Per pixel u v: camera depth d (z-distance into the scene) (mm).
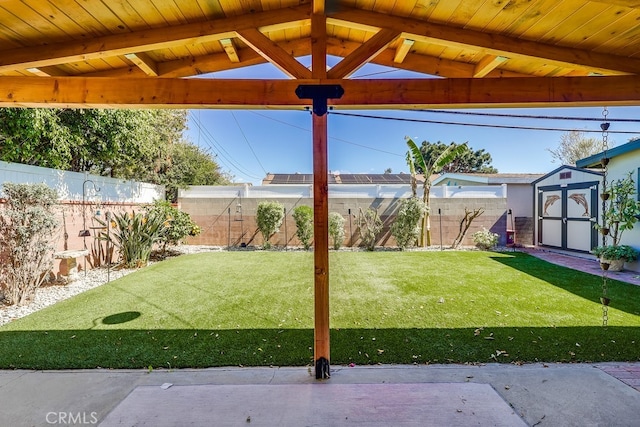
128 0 2201
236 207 9727
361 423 1962
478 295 4512
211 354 2834
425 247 9352
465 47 2611
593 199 7348
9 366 2633
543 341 3020
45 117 5418
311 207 9250
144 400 2193
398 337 3145
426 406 2113
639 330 3244
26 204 4414
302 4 2547
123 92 2523
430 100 2496
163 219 7531
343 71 2496
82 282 5449
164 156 10203
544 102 2531
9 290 4273
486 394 2232
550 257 7680
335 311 3877
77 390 2314
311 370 2578
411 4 2389
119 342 3068
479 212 9445
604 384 2336
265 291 4809
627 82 2543
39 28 2377
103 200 7047
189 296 4574
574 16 2283
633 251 5988
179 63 3174
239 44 3045
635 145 5934
